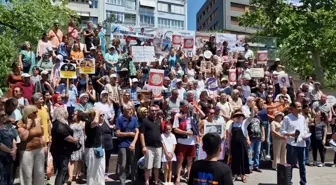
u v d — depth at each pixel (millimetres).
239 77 16672
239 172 10977
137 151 10297
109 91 12789
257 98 13383
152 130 10047
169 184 10297
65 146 8531
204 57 18312
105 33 20172
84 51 16375
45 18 24938
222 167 4297
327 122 13961
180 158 10586
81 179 10367
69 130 8586
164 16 90812
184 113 10844
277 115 12703
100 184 8969
